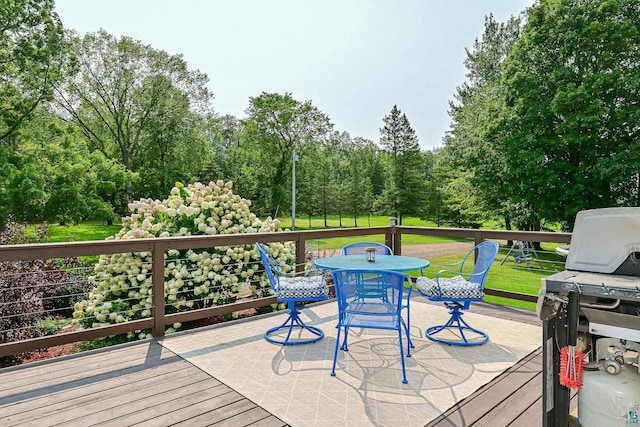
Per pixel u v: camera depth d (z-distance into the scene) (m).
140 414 2.13
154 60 22.36
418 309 4.43
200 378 2.62
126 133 23.31
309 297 3.27
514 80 11.17
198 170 26.95
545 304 1.53
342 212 28.31
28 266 4.31
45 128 17.02
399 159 24.75
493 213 14.65
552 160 11.26
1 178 12.82
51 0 14.80
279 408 2.22
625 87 9.78
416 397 2.36
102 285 3.98
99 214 17.06
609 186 10.61
